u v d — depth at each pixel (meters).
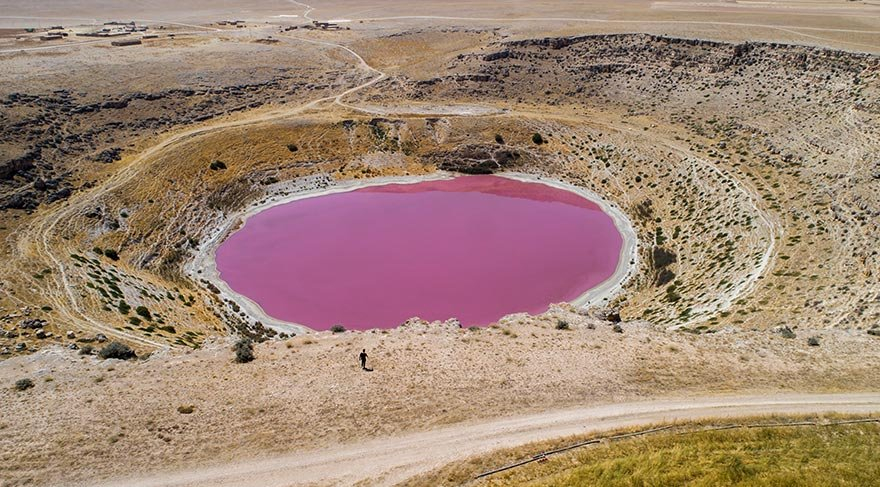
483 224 93.31
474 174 109.12
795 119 92.19
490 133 113.81
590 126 110.06
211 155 101.31
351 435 35.47
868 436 31.48
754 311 56.12
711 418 34.06
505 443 33.31
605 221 92.00
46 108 101.50
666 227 85.44
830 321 50.66
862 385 38.38
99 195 84.38
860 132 81.12
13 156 84.25
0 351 48.03
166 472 32.66
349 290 77.88
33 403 39.28
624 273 78.94
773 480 27.19
